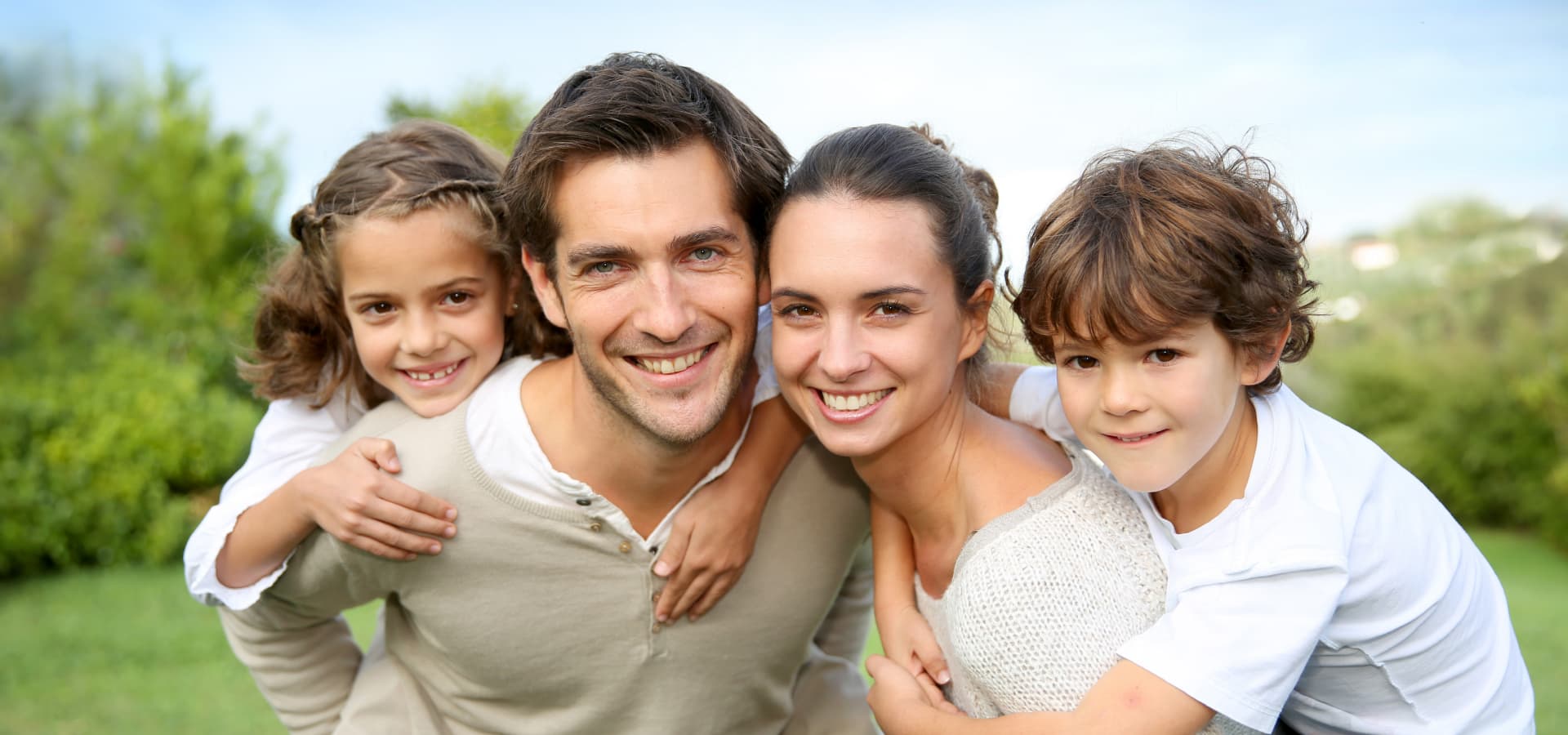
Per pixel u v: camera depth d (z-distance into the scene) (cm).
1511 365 977
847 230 170
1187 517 183
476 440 206
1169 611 168
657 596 207
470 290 227
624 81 182
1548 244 1109
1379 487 180
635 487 201
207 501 836
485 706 224
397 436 214
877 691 190
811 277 172
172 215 988
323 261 230
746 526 205
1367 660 181
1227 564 166
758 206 186
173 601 712
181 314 933
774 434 210
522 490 203
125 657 603
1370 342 1087
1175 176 171
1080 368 176
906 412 178
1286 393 187
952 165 184
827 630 254
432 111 1156
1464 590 184
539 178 182
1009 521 177
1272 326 170
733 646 215
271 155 1080
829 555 221
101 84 1096
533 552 204
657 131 177
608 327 183
